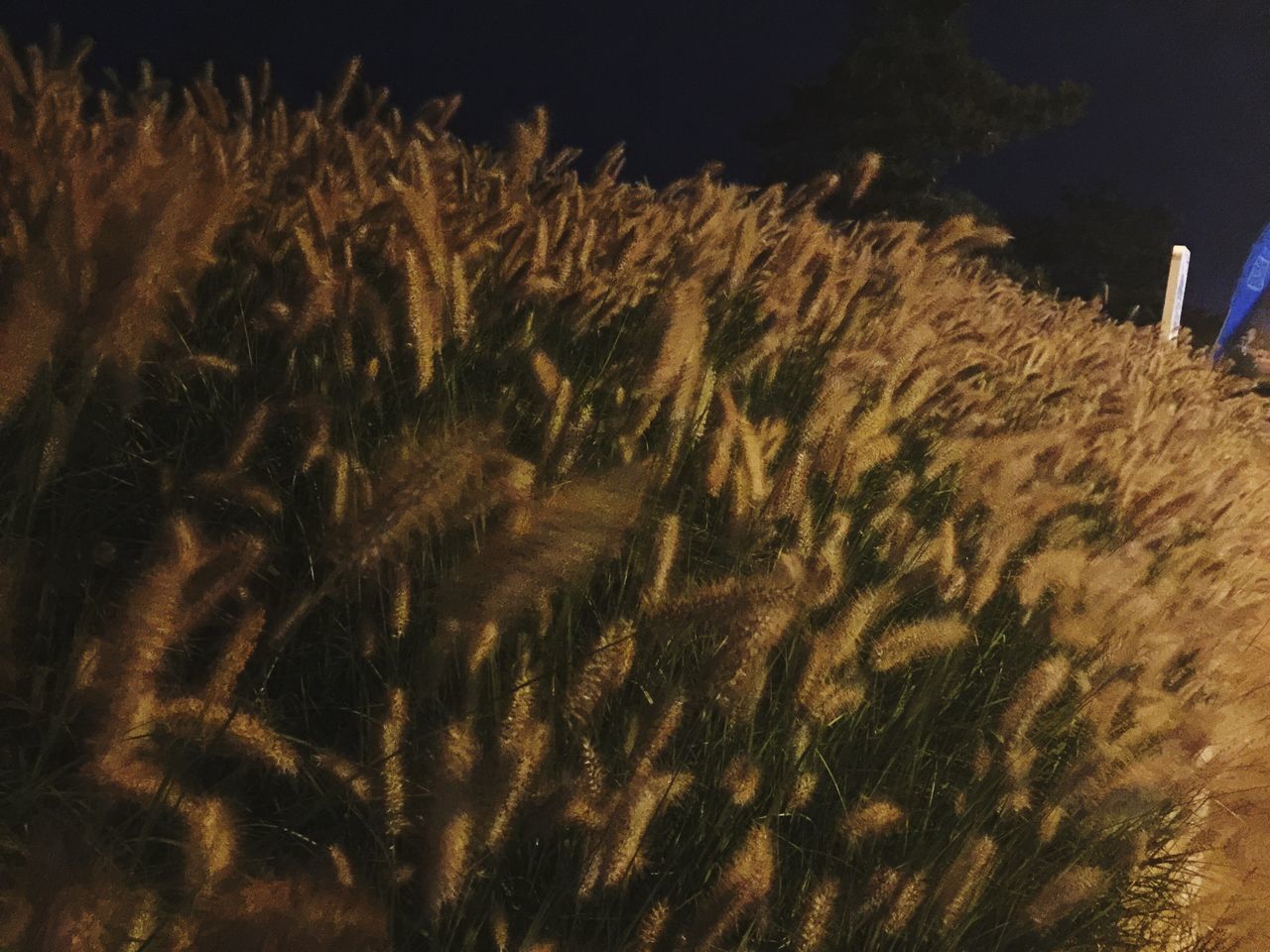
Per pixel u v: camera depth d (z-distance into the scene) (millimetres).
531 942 1085
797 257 2402
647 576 1293
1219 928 1544
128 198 1232
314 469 1483
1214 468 3352
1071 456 2506
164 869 970
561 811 1090
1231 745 1770
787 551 1620
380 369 1688
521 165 2416
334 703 1303
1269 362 12195
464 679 1203
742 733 1345
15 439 1299
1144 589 1793
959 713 1663
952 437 2070
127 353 1208
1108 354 4523
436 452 1031
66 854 834
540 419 1600
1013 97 14688
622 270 2072
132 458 1445
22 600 1172
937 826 1456
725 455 1504
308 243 1660
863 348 2385
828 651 1325
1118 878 1542
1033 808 1534
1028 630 1846
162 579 882
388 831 1061
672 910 1187
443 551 1308
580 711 1136
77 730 1026
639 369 1808
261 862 1047
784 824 1382
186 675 1217
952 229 2797
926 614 1695
